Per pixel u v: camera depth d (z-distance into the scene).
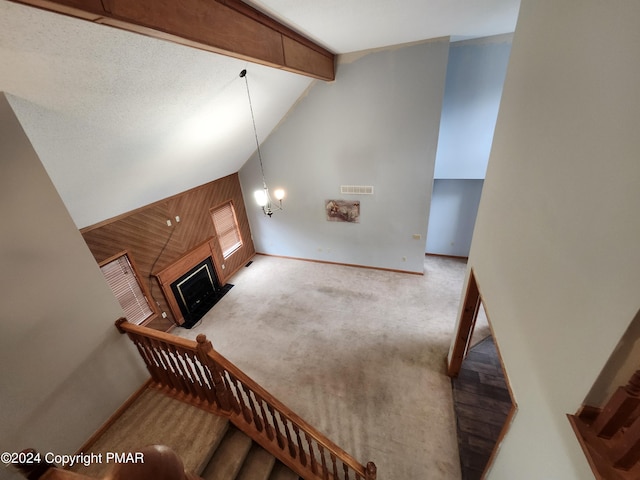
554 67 1.50
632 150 0.94
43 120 2.13
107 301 2.34
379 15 2.79
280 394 3.71
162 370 2.59
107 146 2.89
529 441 1.60
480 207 2.79
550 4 1.56
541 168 1.60
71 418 2.12
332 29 3.10
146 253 4.47
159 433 2.31
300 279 6.35
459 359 3.58
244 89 3.64
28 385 1.89
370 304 5.35
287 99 4.85
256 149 6.00
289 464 2.34
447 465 2.84
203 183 5.50
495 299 2.23
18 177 1.79
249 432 2.39
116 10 1.36
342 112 5.03
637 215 0.92
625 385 1.05
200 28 1.86
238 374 2.12
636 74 0.94
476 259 2.83
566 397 1.28
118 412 2.45
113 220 3.97
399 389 3.67
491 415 3.28
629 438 0.98
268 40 2.63
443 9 2.79
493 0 2.62
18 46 1.55
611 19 1.07
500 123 2.30
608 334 1.05
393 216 5.74
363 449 3.02
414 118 4.70
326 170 5.75
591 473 1.07
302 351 4.38
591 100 1.18
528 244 1.72
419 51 4.18
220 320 5.21
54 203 1.96
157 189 4.36
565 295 1.32
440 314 4.96
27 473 1.17
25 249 1.83
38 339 1.92
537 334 1.57
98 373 2.30
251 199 6.81
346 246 6.52
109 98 2.37
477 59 4.57
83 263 2.16
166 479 0.56
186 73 2.70
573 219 1.29
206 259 5.75
